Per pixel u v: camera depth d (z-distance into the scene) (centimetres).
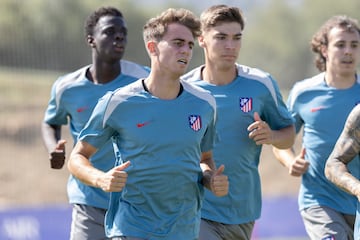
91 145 1531
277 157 2111
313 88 2031
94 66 1998
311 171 2003
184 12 1497
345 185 1513
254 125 1767
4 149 5131
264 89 1847
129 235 1505
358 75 2031
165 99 1515
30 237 2878
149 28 1509
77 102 1992
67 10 7056
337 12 12019
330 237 1934
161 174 1497
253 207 1878
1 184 4725
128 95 1506
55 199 4625
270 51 12700
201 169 1554
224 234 1853
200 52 7219
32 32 5869
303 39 12175
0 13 6069
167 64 1485
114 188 1411
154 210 1511
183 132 1506
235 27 1805
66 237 2894
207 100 1543
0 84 5556
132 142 1502
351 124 1534
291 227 3041
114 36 1964
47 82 5675
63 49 5912
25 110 5497
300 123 2084
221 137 1827
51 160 1945
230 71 1845
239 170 1841
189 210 1534
